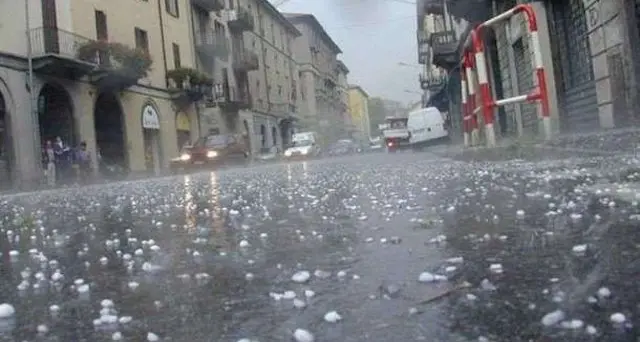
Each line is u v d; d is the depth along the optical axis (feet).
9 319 6.44
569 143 24.58
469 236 8.87
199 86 111.65
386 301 5.81
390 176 24.97
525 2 44.52
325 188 21.63
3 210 26.08
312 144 138.92
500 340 4.49
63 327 6.01
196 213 16.63
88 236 13.38
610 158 19.10
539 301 5.32
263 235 11.00
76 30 78.89
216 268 8.39
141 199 25.55
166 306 6.51
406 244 8.75
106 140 89.30
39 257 10.60
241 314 5.91
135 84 92.58
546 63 43.39
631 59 29.55
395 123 131.44
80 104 79.20
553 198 11.82
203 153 87.81
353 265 7.66
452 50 88.58
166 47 107.24
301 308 5.89
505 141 32.94
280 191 22.50
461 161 32.17
